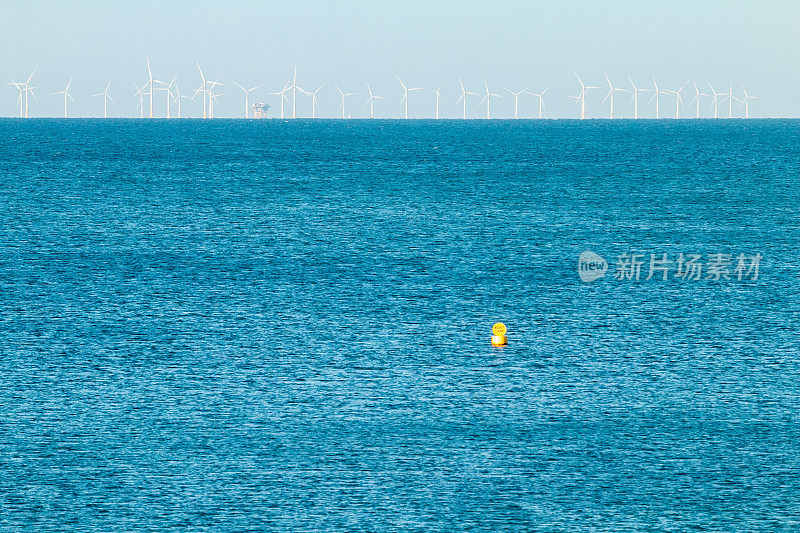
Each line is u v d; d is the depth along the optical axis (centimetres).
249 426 19862
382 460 18312
